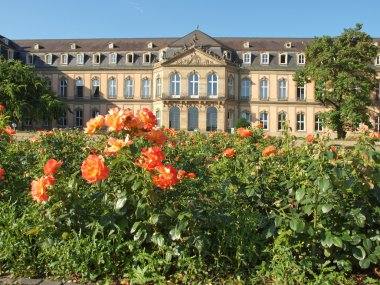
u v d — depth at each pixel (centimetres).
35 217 530
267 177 574
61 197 484
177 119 5338
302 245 486
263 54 5678
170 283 463
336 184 464
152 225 473
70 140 1033
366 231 491
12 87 4394
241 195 557
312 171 478
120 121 453
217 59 5306
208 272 478
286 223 470
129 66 5809
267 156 663
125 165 483
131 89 5847
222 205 532
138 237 463
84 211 494
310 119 5666
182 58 5344
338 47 4469
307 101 5656
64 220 489
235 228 514
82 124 5934
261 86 5653
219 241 491
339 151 528
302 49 5706
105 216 477
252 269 484
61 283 461
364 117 4366
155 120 488
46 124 5938
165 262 467
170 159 686
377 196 477
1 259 498
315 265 477
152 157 430
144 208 454
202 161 891
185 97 5297
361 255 455
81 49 6012
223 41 5944
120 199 463
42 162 777
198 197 512
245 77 5638
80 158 909
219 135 1512
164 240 470
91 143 1040
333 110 4534
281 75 5650
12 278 480
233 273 486
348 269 462
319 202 462
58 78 5947
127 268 477
